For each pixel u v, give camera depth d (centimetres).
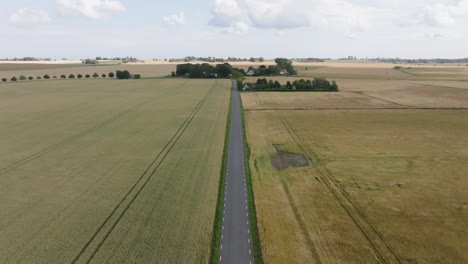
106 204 3095
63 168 4000
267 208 2998
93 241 2511
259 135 5559
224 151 4631
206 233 2608
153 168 3994
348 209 2962
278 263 2245
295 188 3419
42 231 2648
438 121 6419
